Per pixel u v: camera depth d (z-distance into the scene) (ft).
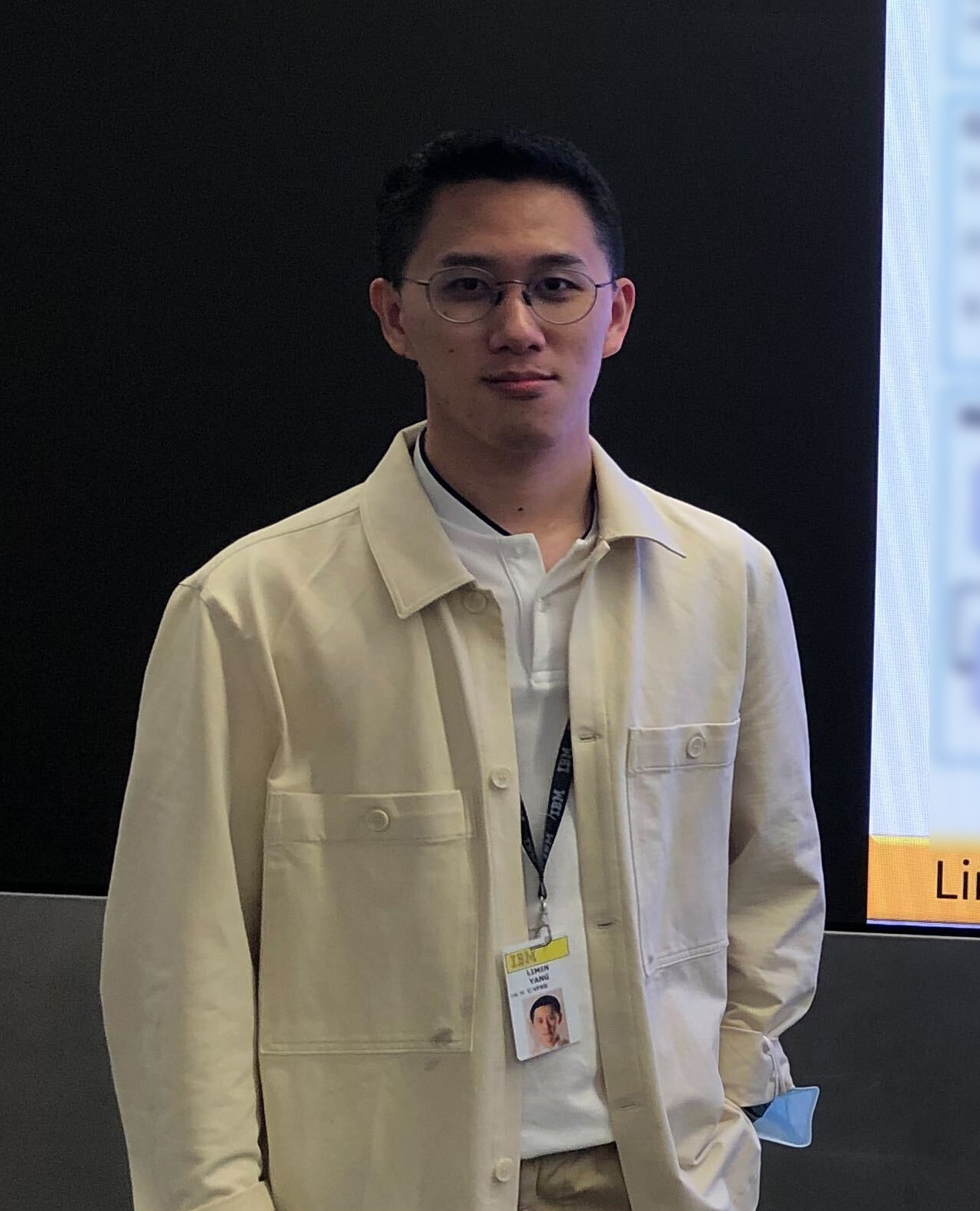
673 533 3.62
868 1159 5.55
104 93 5.63
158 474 5.72
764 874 3.86
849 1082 5.55
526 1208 3.19
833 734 5.51
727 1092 3.79
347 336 5.62
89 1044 5.82
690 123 5.38
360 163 5.56
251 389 5.66
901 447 5.40
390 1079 3.10
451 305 3.07
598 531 3.35
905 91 5.29
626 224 5.43
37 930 5.85
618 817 3.23
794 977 3.84
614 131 5.41
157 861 3.10
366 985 3.12
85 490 5.75
